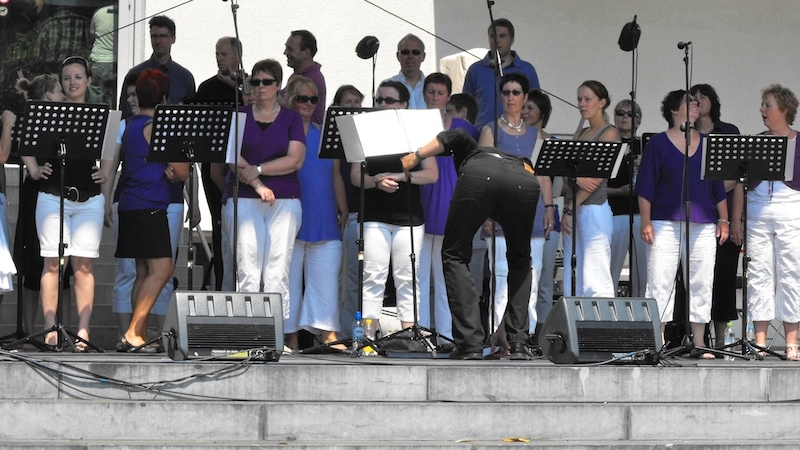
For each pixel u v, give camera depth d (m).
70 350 20.38
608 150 21.39
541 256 22.53
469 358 19.58
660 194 22.58
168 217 22.16
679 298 24.08
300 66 25.22
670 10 32.81
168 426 16.38
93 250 20.95
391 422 16.70
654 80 32.75
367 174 21.77
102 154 20.02
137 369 16.83
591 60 32.53
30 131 19.62
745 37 33.16
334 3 31.62
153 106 21.48
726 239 23.30
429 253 22.55
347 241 23.28
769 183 22.41
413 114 20.28
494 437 16.86
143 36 31.39
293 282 22.30
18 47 31.39
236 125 19.94
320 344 22.30
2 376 16.67
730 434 17.38
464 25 32.00
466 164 19.64
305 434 16.55
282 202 21.48
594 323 18.41
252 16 31.27
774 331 28.95
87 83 22.16
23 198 22.33
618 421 17.11
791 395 18.05
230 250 21.75
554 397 17.50
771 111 22.23
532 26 32.25
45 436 16.23
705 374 17.86
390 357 20.17
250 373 17.00
